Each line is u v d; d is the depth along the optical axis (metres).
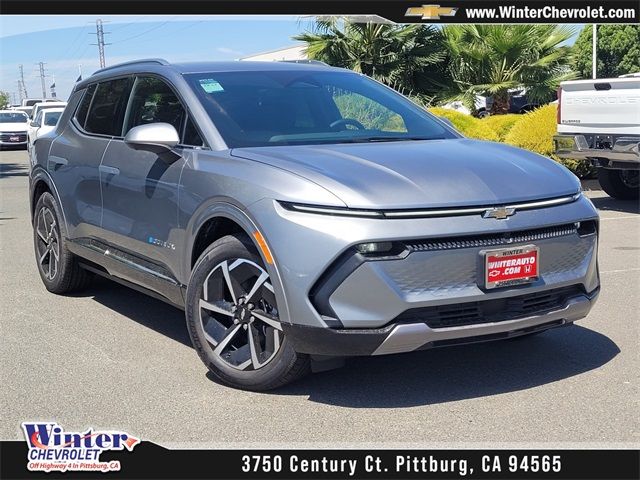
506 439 3.72
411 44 23.67
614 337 5.23
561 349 5.00
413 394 4.29
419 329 3.87
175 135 4.70
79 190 5.95
